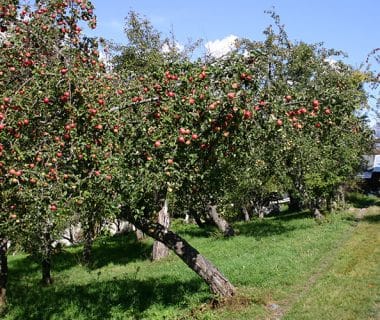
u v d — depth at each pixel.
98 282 8.91
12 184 4.04
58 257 13.52
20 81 4.55
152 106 4.57
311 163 12.95
